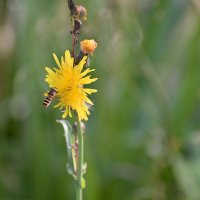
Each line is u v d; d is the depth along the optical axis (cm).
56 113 100
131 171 106
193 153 106
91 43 68
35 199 105
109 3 102
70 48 102
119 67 105
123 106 108
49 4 103
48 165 104
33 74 102
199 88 108
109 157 107
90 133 105
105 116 106
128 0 104
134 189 107
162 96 108
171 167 106
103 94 105
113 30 103
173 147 107
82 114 68
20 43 106
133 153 108
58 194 104
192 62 108
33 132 103
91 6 98
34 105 102
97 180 98
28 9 102
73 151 71
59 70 68
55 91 68
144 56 106
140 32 105
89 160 96
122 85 108
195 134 107
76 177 71
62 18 105
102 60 104
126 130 108
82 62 68
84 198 97
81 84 68
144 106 108
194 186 100
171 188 108
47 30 104
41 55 103
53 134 103
